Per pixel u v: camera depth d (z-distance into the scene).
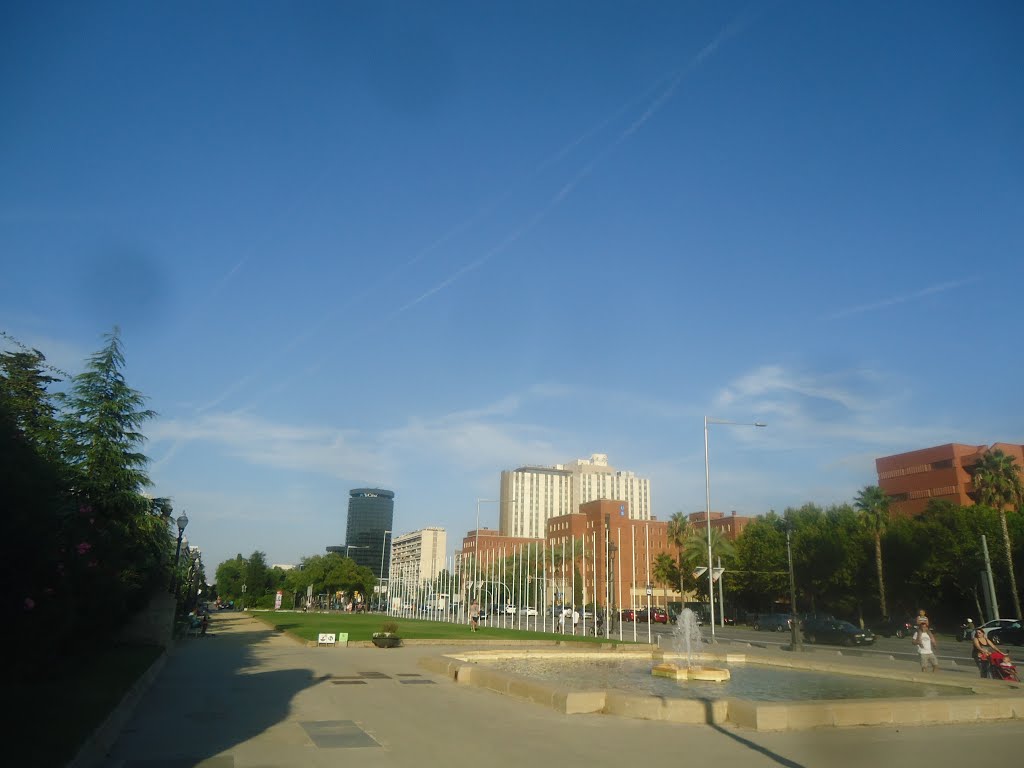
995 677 20.86
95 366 25.31
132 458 25.12
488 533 129.88
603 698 14.52
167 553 28.48
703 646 37.75
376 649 31.34
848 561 73.94
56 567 13.78
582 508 109.81
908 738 12.13
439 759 10.06
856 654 37.06
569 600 102.44
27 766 7.94
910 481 103.38
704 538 84.44
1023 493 63.53
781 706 12.98
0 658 13.15
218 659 25.83
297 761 9.81
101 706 12.15
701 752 10.78
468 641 35.66
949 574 68.38
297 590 119.62
